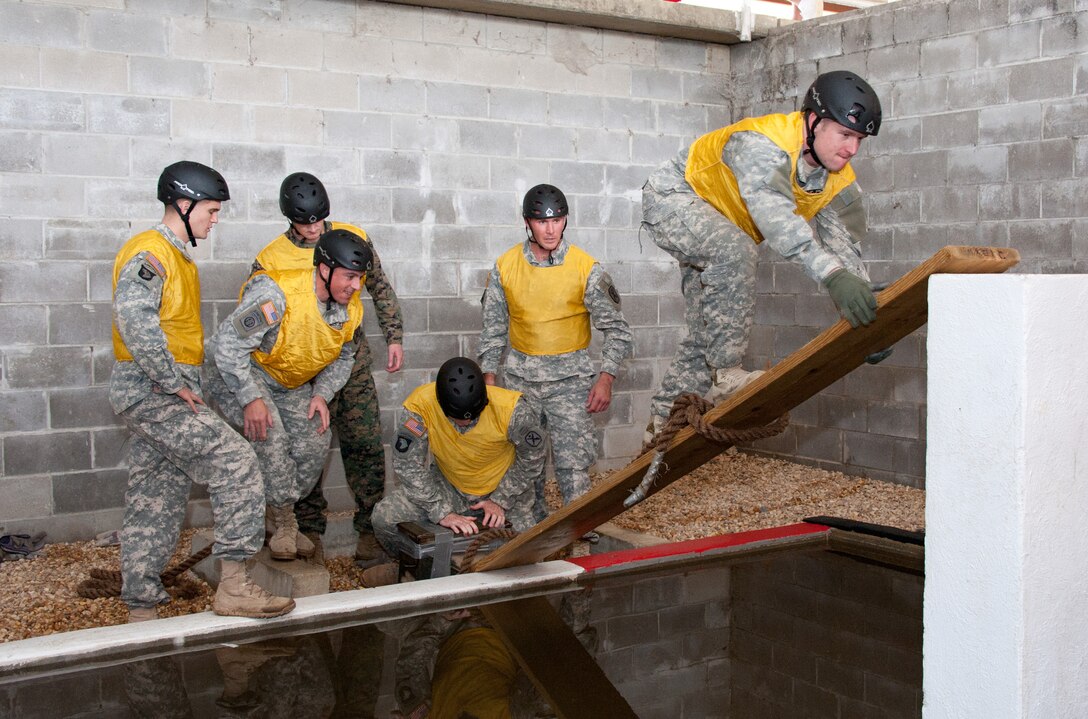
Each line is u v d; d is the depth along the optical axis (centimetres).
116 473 576
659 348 768
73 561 529
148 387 380
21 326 548
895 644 372
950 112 641
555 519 376
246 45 598
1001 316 229
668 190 409
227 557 381
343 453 539
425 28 653
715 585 450
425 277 662
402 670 339
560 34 706
